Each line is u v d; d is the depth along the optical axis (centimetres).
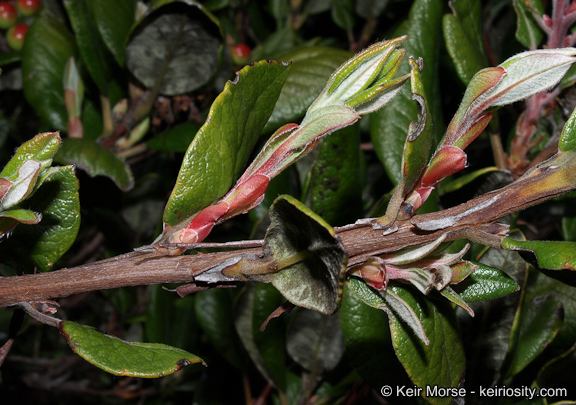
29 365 60
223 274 17
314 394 32
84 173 33
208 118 18
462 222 18
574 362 26
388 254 18
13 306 18
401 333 20
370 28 45
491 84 17
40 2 39
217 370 37
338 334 30
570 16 26
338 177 25
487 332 26
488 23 42
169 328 36
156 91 32
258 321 28
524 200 17
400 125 27
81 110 35
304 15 49
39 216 17
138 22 28
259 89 19
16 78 40
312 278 17
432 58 28
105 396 53
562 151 18
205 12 28
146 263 18
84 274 18
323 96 18
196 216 18
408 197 18
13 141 52
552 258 17
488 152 36
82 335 17
